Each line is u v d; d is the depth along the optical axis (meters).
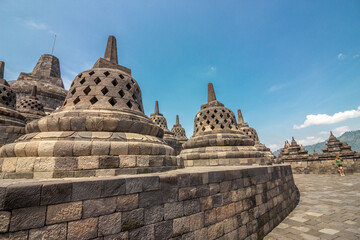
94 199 3.41
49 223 2.95
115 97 7.45
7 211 2.71
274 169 8.71
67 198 3.16
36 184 2.96
